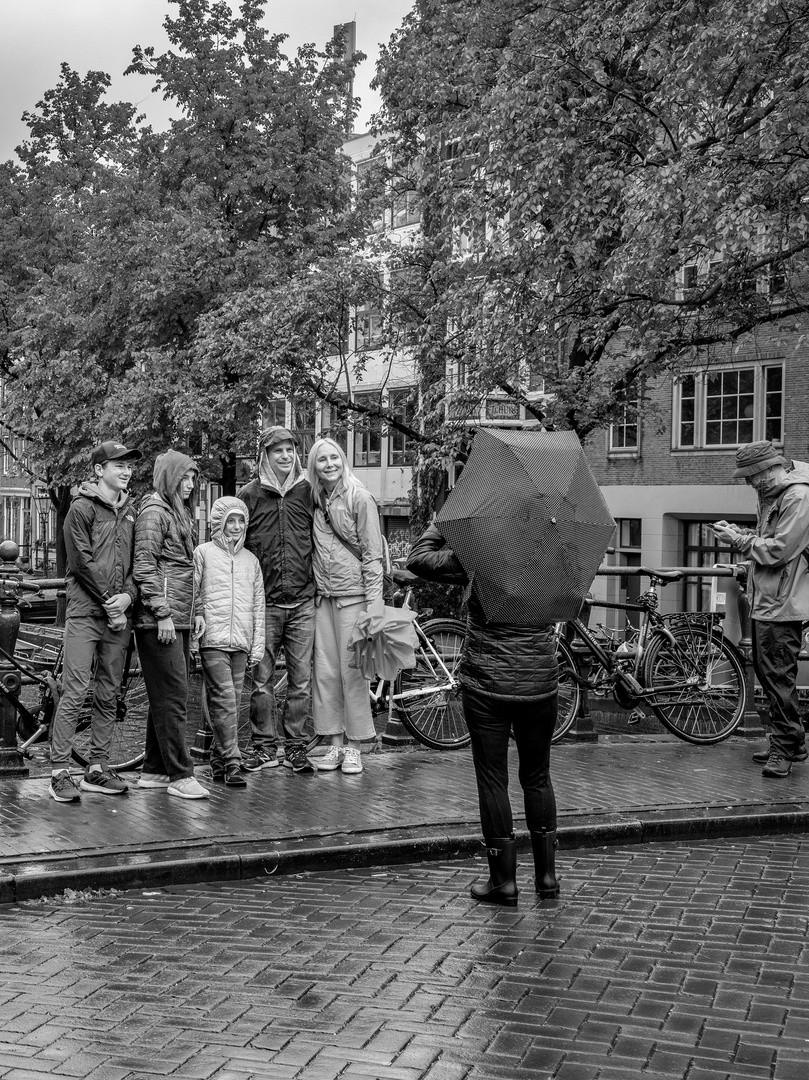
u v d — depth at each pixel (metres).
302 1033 4.41
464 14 20.50
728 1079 4.05
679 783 8.73
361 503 8.77
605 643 10.59
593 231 17.05
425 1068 4.11
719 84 15.39
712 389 31.27
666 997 4.80
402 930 5.68
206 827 7.18
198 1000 4.74
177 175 29.12
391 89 23.16
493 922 5.82
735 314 18.38
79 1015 4.58
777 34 14.97
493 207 18.27
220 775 8.51
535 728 6.24
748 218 13.96
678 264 15.90
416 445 22.25
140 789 8.23
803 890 6.45
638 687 10.27
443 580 6.36
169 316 27.83
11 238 36.25
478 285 18.52
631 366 18.77
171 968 5.12
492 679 6.14
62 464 30.88
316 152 28.91
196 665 8.59
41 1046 4.29
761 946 5.46
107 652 7.99
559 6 17.83
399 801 7.96
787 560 8.91
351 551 8.80
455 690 9.85
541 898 6.28
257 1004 4.70
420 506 24.55
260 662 8.89
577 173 17.02
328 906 6.10
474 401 19.20
